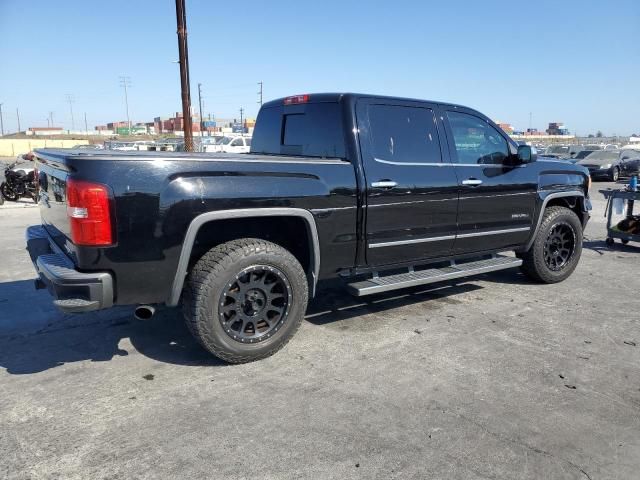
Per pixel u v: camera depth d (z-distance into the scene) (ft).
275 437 9.28
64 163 10.44
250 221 13.02
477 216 16.53
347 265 13.94
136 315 11.31
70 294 10.43
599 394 11.05
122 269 10.62
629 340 14.10
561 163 19.65
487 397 10.84
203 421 9.80
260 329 12.61
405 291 18.78
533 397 10.87
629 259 24.76
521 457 8.80
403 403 10.54
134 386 11.21
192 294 11.51
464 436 9.39
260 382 11.43
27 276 20.38
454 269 16.33
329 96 14.55
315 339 13.99
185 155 11.45
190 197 11.00
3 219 36.55
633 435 9.52
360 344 13.66
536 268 19.17
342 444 9.09
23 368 12.13
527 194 17.94
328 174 13.05
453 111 16.30
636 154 88.89
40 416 9.96
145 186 10.57
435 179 15.15
